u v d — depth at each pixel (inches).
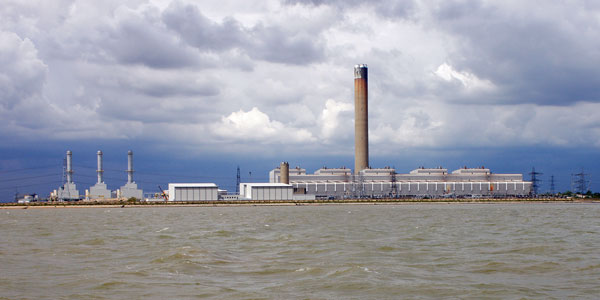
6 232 3919.8
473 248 2706.7
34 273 2027.6
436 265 2164.1
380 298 1611.7
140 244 2957.7
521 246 2763.3
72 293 1681.8
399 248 2696.9
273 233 3617.1
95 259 2390.5
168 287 1755.7
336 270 2014.0
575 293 1660.9
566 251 2573.8
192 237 3321.9
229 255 2445.9
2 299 1609.3
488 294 1649.9
